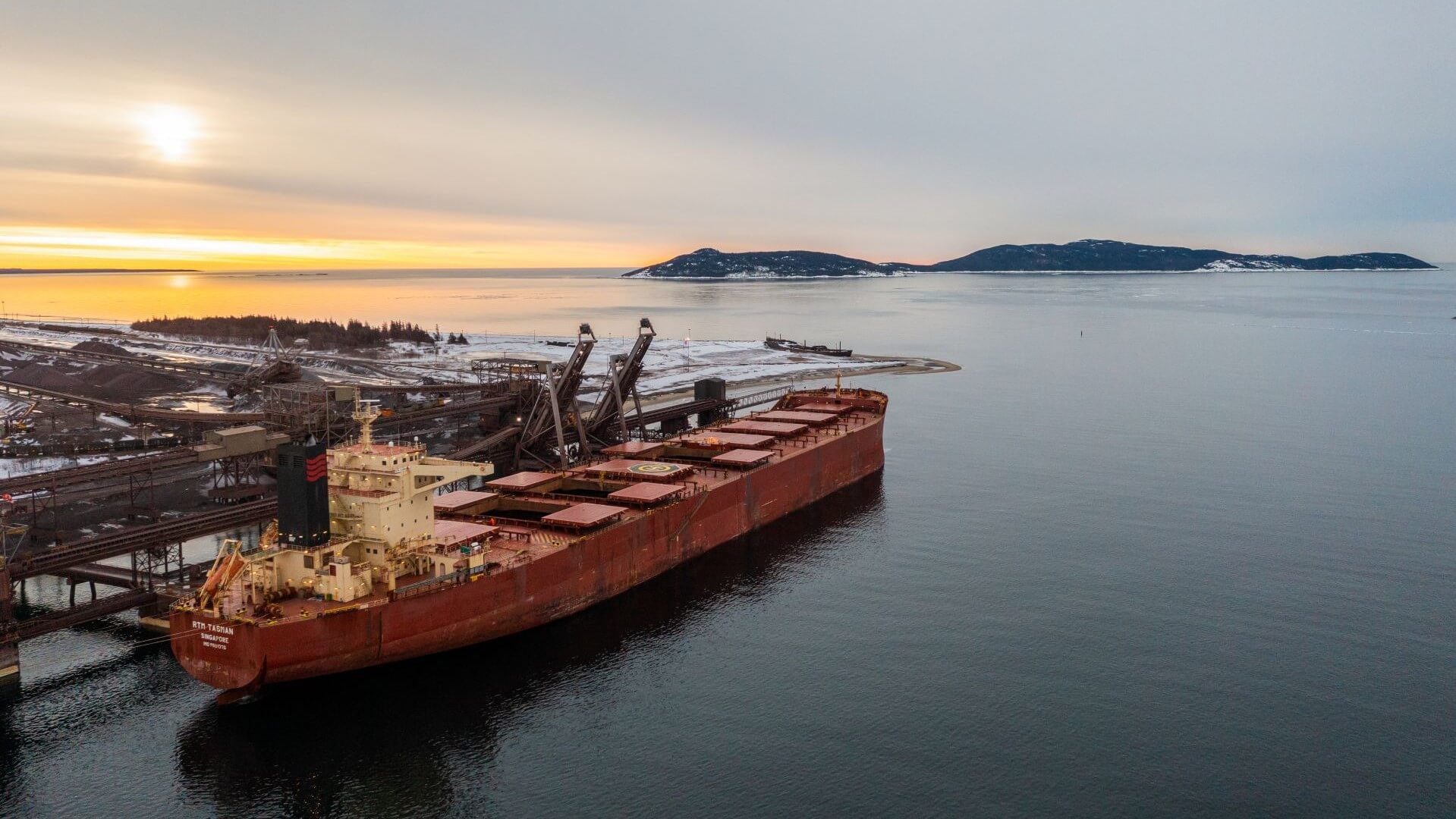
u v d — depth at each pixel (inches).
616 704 2341.3
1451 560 3339.1
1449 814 1900.8
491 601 2566.4
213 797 1989.4
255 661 2166.6
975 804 1931.6
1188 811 1907.0
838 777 2032.5
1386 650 2623.0
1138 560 3351.4
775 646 2655.0
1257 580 3149.6
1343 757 2098.9
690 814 1915.6
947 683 2434.8
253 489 3722.9
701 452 4099.4
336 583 2308.1
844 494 4293.8
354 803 1974.7
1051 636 2716.5
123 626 2709.2
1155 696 2363.4
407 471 2490.2
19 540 3169.3
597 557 2908.5
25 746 2132.1
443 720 2258.9
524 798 1983.3
